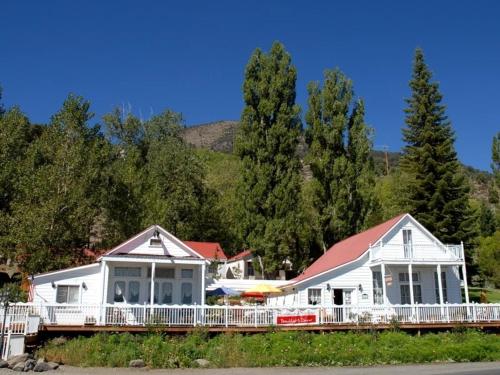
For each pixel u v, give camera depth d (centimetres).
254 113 5378
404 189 6031
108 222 4794
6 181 4331
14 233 3856
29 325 2491
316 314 2908
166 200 6512
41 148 4331
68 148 4291
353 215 5141
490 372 2158
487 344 2762
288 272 5431
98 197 4500
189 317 2759
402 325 2972
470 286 6500
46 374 2066
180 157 7006
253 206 5112
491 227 8425
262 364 2394
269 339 2659
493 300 4884
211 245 6322
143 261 3195
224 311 2808
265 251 4997
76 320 2664
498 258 6078
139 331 2664
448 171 5394
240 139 5375
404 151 5850
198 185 7225
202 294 3262
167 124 7844
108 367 2270
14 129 4541
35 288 3178
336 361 2473
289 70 5481
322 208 5231
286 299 3888
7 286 2823
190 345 2522
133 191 4853
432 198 5294
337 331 2869
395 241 3666
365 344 2698
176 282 3434
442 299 3422
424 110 5697
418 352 2591
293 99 5494
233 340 2634
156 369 2255
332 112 5381
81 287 3250
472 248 5275
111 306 2697
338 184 5184
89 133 4528
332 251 4528
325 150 5319
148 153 7319
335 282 3581
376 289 3638
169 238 3381
